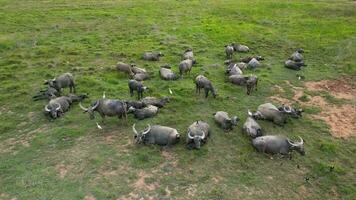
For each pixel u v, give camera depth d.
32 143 19.50
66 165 17.64
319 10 52.00
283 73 30.03
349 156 19.30
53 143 19.42
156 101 22.97
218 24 44.72
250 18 48.38
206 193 16.05
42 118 21.97
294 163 18.27
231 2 58.06
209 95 25.03
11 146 19.33
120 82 26.94
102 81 26.95
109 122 21.25
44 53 33.28
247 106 23.89
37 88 25.94
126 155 18.25
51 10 49.78
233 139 19.89
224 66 31.02
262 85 27.20
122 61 31.56
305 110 23.91
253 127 20.03
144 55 32.03
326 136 21.02
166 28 42.44
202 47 36.22
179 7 53.94
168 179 16.75
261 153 18.78
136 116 21.55
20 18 44.94
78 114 22.27
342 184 17.16
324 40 38.78
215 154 18.61
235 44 35.84
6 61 31.11
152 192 16.00
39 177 16.86
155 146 18.92
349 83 28.67
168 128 19.14
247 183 16.78
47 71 28.95
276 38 39.66
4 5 52.03
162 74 27.64
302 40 38.94
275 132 20.97
